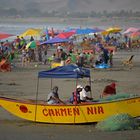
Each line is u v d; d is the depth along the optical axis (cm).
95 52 13575
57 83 7756
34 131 4434
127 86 7444
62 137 4197
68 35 12369
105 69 9975
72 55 10294
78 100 4950
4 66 9619
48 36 15338
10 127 4594
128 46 16650
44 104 4744
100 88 7138
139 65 10969
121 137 4172
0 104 4797
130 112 4681
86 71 4941
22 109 4797
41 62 11450
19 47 13475
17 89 7100
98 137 4181
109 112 4666
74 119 4700
